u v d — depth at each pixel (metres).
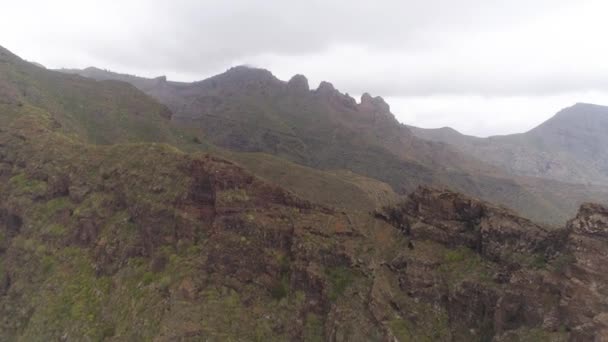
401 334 36.47
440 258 41.91
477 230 41.81
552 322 31.16
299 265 43.78
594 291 30.22
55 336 45.25
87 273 51.00
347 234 47.50
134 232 52.22
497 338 33.22
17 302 51.59
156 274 46.94
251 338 39.53
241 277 44.34
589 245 32.03
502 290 35.69
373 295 39.72
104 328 43.84
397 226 49.34
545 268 34.22
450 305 38.09
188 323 39.69
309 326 40.22
